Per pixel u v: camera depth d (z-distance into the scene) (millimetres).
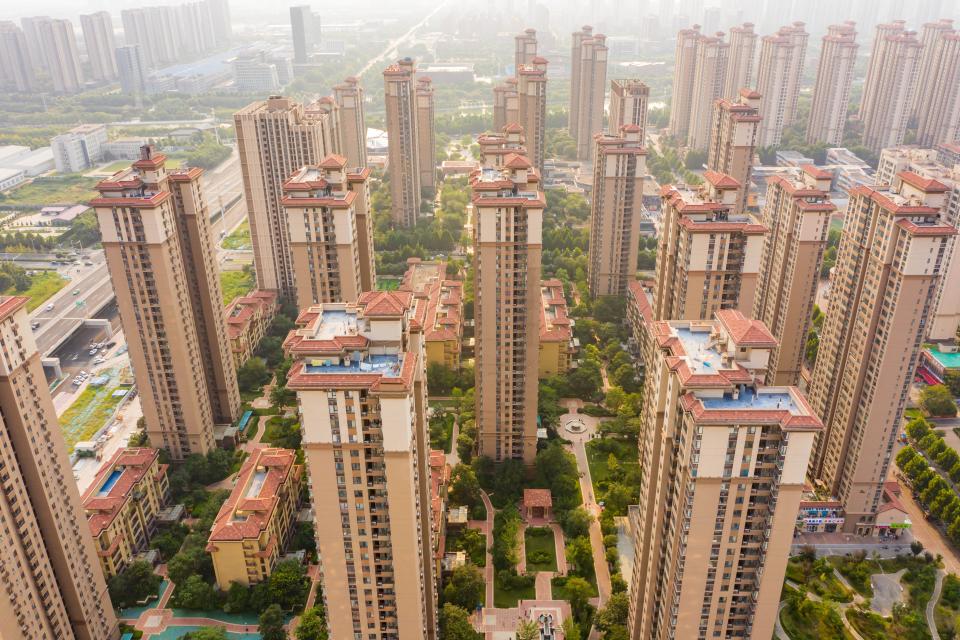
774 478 140375
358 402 138625
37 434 170500
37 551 170875
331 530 151875
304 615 194000
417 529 154750
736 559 149375
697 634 158000
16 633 163750
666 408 155125
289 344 152875
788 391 145125
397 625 161375
